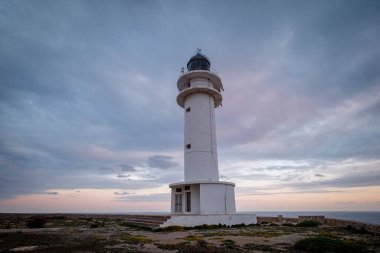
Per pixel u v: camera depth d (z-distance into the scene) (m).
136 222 20.36
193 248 9.20
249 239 11.88
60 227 20.30
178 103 24.94
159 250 9.05
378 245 10.59
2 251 9.08
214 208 18.83
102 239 12.06
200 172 20.67
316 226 20.19
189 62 25.27
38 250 9.27
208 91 22.69
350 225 18.48
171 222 16.59
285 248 9.62
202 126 21.86
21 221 28.97
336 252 8.69
